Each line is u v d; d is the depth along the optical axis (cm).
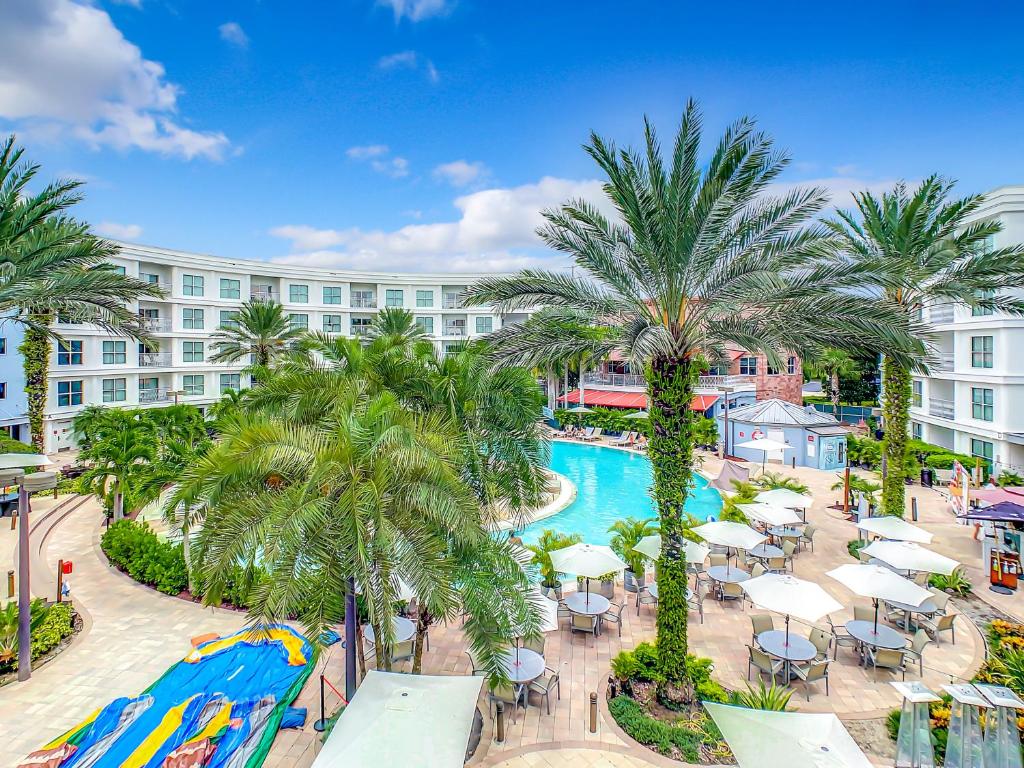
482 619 917
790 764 691
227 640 1108
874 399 5644
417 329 4194
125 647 1281
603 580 1548
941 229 1988
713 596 1627
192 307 4759
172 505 1100
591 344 1282
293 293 5500
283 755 941
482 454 1234
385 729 735
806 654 1180
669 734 1004
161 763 786
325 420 1074
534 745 986
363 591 786
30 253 1664
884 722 1050
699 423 3934
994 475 2689
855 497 2533
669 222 1132
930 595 1204
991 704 796
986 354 2816
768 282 1083
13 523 2167
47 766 789
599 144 1146
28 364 2711
